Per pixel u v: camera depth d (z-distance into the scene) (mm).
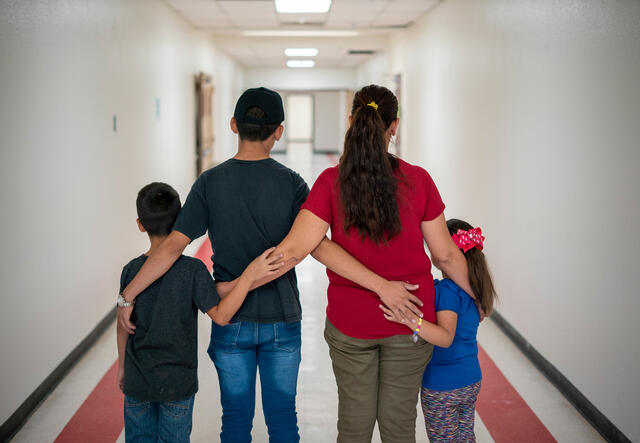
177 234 1783
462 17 5750
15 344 2711
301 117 31859
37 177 2996
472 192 5312
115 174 4551
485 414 2918
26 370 2832
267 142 1874
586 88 2904
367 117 1551
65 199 3400
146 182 5793
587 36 2906
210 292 1774
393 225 1555
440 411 1946
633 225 2426
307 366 3502
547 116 3430
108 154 4340
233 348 1883
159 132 6465
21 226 2793
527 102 3785
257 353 1961
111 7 4457
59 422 2801
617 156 2574
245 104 1825
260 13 7609
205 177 1860
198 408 2973
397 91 9867
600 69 2756
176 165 7609
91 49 3943
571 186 3062
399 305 1568
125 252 4848
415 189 1608
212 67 11219
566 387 3104
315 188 1653
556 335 3254
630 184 2459
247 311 1857
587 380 2861
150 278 1746
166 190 1840
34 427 2752
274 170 1870
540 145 3535
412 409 1704
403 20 8258
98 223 4051
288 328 1915
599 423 2730
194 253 6750
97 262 4012
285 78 17859
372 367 1659
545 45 3479
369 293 1616
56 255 3242
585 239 2887
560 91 3244
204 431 2762
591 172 2828
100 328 4027
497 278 4441
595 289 2771
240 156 1882
